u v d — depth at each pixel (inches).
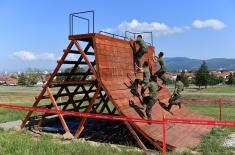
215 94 2158.0
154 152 468.1
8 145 426.6
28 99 1662.2
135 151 452.1
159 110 630.5
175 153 451.2
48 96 598.5
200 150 490.3
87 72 650.2
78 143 478.0
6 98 1708.9
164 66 724.0
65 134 542.9
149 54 761.6
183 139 530.3
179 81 669.3
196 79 3959.2
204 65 4060.0
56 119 689.0
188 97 1927.9
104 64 540.1
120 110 501.0
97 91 525.3
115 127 649.6
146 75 570.6
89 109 536.1
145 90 617.3
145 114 544.4
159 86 675.4
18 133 562.6
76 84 629.3
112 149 462.6
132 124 493.7
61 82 586.2
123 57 613.3
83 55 537.3
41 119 611.5
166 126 556.4
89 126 660.1
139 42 637.3
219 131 640.4
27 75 5546.3
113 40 590.2
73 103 681.0
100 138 567.5
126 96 549.3
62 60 559.5
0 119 749.9
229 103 1312.7
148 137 482.3
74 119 713.0
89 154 407.2
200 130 628.1
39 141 469.1
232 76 4872.0
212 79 4325.8
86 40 566.9
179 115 677.9
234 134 618.2
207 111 1024.9
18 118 774.5
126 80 591.8
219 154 453.7
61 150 415.5
